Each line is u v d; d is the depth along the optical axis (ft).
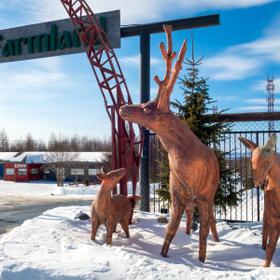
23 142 247.09
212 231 21.53
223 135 32.63
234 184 32.48
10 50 40.50
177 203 17.52
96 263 13.98
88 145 214.69
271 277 12.32
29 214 50.47
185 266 14.21
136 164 31.17
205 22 33.30
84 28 32.60
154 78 16.87
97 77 30.66
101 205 20.39
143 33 35.63
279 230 15.10
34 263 14.10
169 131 16.75
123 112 17.21
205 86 32.94
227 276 12.78
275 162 14.78
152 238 22.68
